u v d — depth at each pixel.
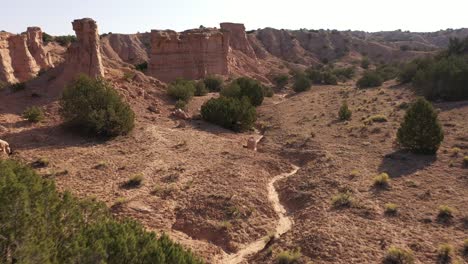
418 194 23.06
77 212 12.85
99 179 25.16
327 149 34.31
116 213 20.47
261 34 149.75
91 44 42.91
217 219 20.97
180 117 45.59
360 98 60.69
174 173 26.84
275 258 17.17
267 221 21.47
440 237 18.11
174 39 74.12
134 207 21.20
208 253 17.69
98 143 32.97
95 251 10.50
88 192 22.97
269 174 29.62
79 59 42.62
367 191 23.92
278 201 24.89
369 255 16.78
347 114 46.38
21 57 67.88
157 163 28.78
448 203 21.69
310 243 18.09
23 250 9.98
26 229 10.66
